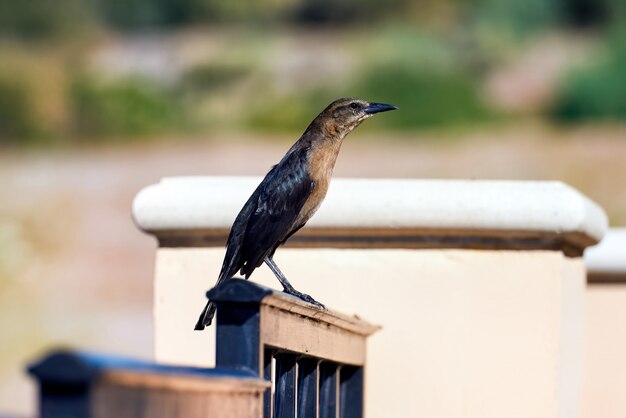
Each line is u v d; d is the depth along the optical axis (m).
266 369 3.72
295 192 5.11
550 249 4.85
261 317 3.50
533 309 4.86
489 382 4.87
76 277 22.55
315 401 4.22
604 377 6.44
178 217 5.01
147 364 2.93
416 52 38.38
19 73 37.53
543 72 38.72
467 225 4.82
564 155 31.81
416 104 35.84
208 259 5.09
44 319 19.59
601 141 33.03
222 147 35.09
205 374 3.11
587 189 30.00
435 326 4.93
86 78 38.34
